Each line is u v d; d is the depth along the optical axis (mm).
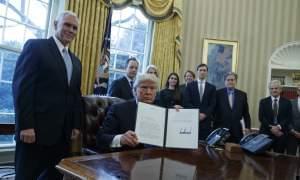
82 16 3871
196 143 1668
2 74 3414
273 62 5156
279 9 5258
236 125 3713
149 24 4941
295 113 4309
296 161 1680
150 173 1044
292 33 5207
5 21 3379
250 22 5273
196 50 5219
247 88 5195
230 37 5270
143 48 4934
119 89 3473
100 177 940
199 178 1038
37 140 1756
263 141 1809
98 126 2184
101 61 4082
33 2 3660
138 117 1605
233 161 1484
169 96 3840
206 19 5273
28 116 1697
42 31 3781
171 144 1638
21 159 1760
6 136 3441
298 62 5090
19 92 1709
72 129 1982
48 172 1903
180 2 4898
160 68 4785
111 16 4227
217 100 3855
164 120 1687
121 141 1570
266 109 4098
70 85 1925
